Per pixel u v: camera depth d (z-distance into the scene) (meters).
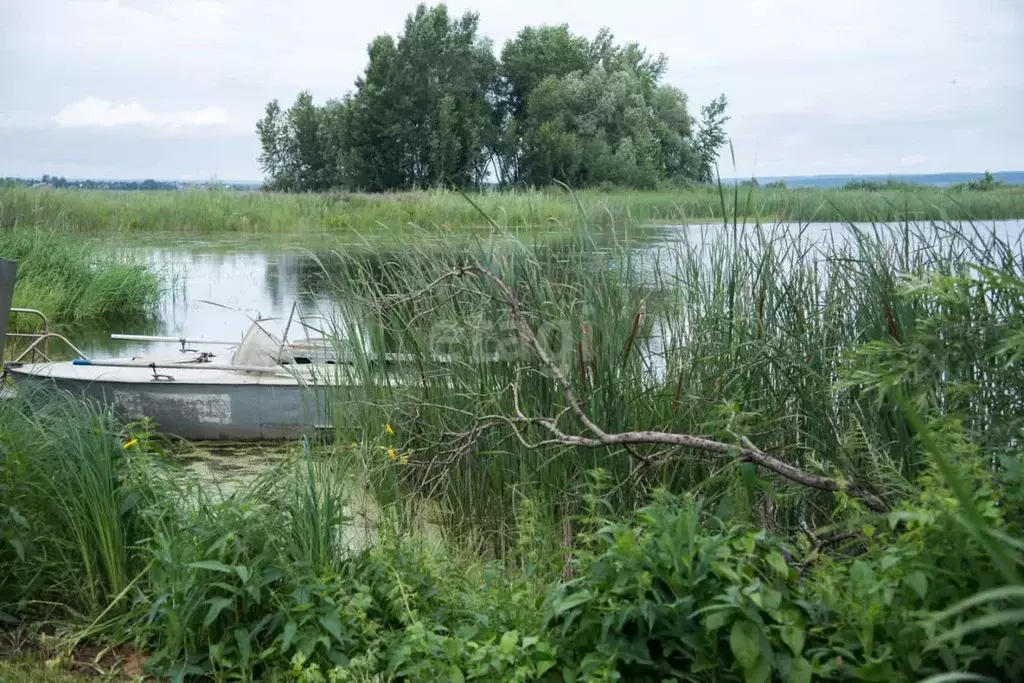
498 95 60.25
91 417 4.48
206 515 3.72
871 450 3.68
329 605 3.37
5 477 4.09
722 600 2.76
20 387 5.73
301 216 29.98
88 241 18.20
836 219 5.98
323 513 3.82
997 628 2.50
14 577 3.98
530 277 5.15
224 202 30.47
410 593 3.50
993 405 3.69
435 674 3.10
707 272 5.08
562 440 3.81
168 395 7.24
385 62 55.12
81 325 13.59
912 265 4.68
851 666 2.58
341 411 5.91
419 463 4.94
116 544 3.92
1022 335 2.93
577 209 5.66
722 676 2.79
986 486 2.69
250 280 18.03
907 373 3.10
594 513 3.86
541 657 3.03
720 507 3.42
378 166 55.06
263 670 3.37
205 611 3.45
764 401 4.50
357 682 3.16
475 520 4.98
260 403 7.23
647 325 4.92
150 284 15.02
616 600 2.90
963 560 2.59
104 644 3.70
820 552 3.30
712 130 49.84
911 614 2.44
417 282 5.66
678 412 4.59
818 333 4.50
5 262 4.89
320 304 6.98
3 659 3.52
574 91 49.75
